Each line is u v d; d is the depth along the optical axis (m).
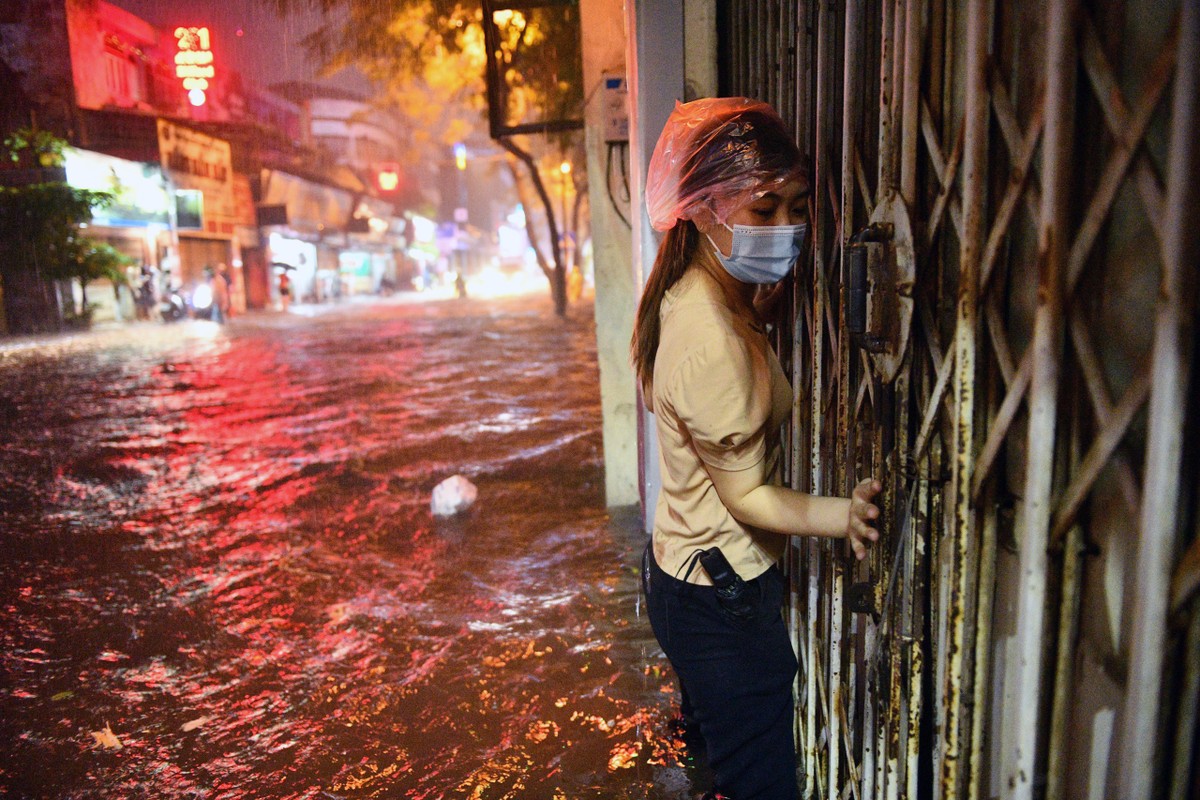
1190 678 0.92
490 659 3.19
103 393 10.52
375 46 12.99
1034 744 1.15
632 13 3.56
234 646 3.39
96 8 23.38
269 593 3.92
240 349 16.02
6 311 20.83
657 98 3.41
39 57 22.38
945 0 1.34
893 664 1.56
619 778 2.45
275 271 33.53
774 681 1.79
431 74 17.41
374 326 21.31
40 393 10.59
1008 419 1.18
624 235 4.67
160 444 7.34
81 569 4.30
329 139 48.72
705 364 1.55
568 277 30.12
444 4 12.82
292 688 3.04
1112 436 1.00
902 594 1.48
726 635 1.75
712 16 3.03
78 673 3.21
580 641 3.30
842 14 1.75
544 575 4.00
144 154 24.73
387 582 4.00
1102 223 0.98
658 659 3.13
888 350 1.50
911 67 1.36
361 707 2.89
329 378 11.29
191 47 12.99
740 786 1.84
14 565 4.38
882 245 1.47
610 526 4.66
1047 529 1.09
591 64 4.49
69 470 6.45
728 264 1.63
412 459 6.39
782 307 2.29
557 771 2.49
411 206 58.59
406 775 2.51
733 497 1.62
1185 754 0.94
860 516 1.52
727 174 1.55
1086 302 1.07
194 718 2.87
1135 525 1.01
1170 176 0.86
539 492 5.38
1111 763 1.09
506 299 38.00
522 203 22.89
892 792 1.61
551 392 9.44
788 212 1.60
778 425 1.82
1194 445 0.91
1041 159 1.07
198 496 5.63
